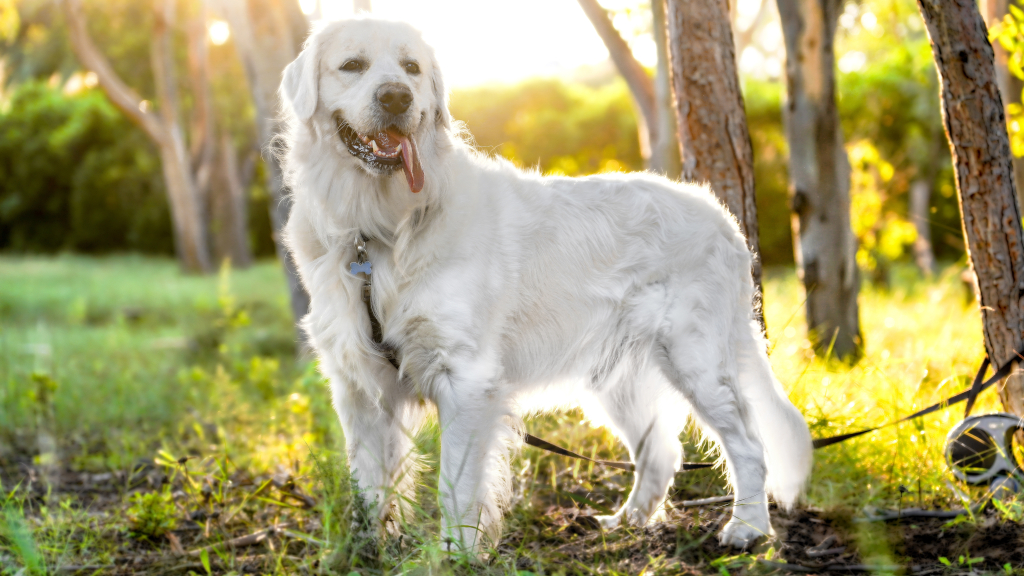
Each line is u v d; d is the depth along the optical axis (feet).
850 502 11.21
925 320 25.88
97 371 26.11
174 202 75.25
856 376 16.12
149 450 18.12
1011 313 11.30
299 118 10.38
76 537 12.29
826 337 20.12
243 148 88.94
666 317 11.05
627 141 63.77
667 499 12.23
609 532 11.39
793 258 59.36
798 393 14.33
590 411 12.71
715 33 13.57
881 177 39.22
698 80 13.65
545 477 14.17
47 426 19.70
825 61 19.84
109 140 97.04
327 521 10.15
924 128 51.31
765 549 10.26
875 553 9.40
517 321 10.79
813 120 20.08
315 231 10.52
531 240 10.76
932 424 13.08
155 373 26.66
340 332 10.29
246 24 21.81
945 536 10.12
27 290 54.75
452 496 9.79
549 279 10.85
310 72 10.37
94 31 84.43
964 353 18.98
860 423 13.56
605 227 11.20
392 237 10.14
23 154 97.40
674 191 11.76
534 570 9.77
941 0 10.93
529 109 66.64
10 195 99.30
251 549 11.68
